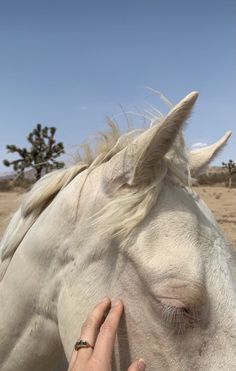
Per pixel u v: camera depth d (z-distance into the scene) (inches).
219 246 14.8
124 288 14.6
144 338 14.2
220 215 148.7
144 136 14.6
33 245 17.4
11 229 19.8
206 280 13.9
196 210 15.3
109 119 17.5
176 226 14.4
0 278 19.3
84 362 14.1
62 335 16.2
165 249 14.1
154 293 13.8
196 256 14.0
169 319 13.6
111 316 14.3
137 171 14.7
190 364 13.7
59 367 21.2
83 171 17.4
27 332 17.9
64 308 16.0
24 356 18.1
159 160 14.9
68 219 16.3
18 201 22.1
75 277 15.7
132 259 14.4
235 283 14.7
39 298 17.3
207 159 17.9
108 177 15.5
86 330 14.5
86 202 16.0
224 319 13.8
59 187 17.8
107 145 17.3
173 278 13.6
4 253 19.3
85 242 15.6
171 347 13.8
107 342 14.0
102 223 14.9
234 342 13.6
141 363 13.8
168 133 14.3
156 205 14.8
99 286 15.2
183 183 15.8
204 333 13.7
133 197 14.7
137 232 14.5
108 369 13.8
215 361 13.5
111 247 14.9
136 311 14.4
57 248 16.6
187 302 13.4
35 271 17.3
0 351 18.7
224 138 18.5
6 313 18.4
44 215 17.5
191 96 13.7
